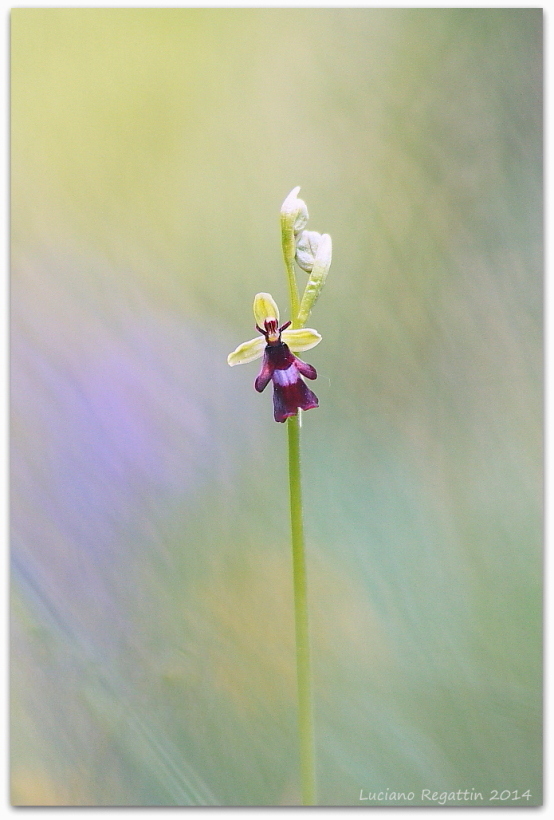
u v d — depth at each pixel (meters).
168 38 0.51
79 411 0.44
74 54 0.50
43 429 0.44
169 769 0.40
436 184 0.47
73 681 0.41
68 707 0.41
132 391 0.45
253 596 0.43
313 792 0.39
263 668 0.42
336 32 0.50
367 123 0.48
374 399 0.46
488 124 0.47
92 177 0.49
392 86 0.48
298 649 0.39
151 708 0.41
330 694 0.42
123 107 0.50
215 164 0.50
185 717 0.41
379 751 0.41
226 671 0.42
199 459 0.45
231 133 0.50
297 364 0.39
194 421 0.45
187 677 0.41
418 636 0.42
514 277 0.46
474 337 0.46
